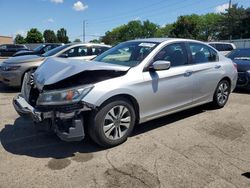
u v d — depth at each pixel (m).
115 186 3.36
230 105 6.89
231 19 62.00
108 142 4.30
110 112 4.27
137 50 5.10
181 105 5.38
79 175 3.59
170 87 5.04
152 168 3.77
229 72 6.48
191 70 5.45
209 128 5.25
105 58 5.29
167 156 4.11
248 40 36.31
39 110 4.04
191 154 4.18
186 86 5.36
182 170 3.72
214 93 6.23
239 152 4.26
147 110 4.77
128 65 4.77
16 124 5.44
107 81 4.21
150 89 4.70
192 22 69.88
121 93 4.29
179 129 5.18
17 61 8.54
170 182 3.45
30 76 4.81
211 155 4.15
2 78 8.62
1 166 3.81
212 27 77.81
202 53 5.95
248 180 3.51
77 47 9.41
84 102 3.93
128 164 3.87
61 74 4.10
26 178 3.52
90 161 3.95
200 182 3.45
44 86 4.08
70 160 3.98
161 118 5.77
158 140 4.67
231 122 5.60
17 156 4.11
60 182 3.44
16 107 4.48
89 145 4.45
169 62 4.70
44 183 3.42
